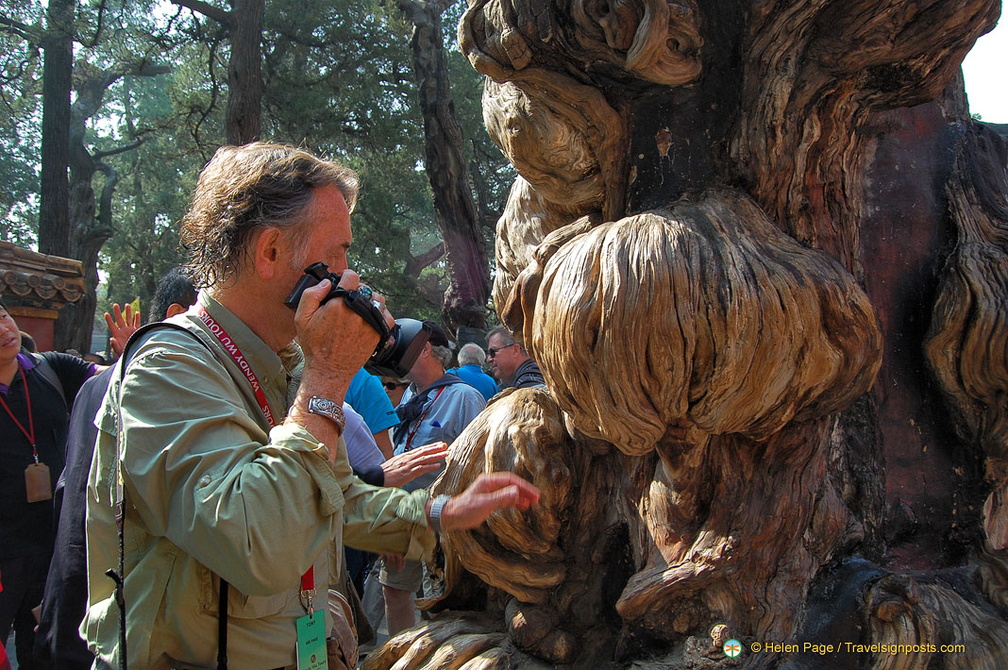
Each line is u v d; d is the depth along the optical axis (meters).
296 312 1.32
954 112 1.87
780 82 1.50
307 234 1.41
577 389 1.44
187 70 23.17
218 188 1.42
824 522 1.55
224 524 1.17
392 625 3.65
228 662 1.32
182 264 1.72
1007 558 1.63
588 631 1.71
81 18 19.08
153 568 1.29
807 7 1.44
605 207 1.71
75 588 2.15
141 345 1.34
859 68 1.49
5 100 23.92
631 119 1.64
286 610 1.40
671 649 1.57
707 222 1.43
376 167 22.03
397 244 22.41
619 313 1.35
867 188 1.75
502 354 5.23
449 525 1.46
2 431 3.39
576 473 1.76
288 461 1.23
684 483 1.55
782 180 1.54
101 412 1.39
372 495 1.59
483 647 1.75
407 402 4.11
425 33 13.20
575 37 1.53
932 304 1.72
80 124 24.73
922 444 1.72
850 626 1.49
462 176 13.33
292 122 21.11
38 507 3.39
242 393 1.40
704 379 1.37
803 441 1.54
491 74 1.62
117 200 32.66
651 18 1.42
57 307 7.97
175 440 1.23
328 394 1.31
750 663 1.47
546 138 1.68
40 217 20.53
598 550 1.73
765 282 1.35
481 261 13.43
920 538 1.69
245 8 14.80
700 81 1.56
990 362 1.62
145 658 1.29
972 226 1.73
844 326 1.38
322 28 21.12
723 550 1.51
